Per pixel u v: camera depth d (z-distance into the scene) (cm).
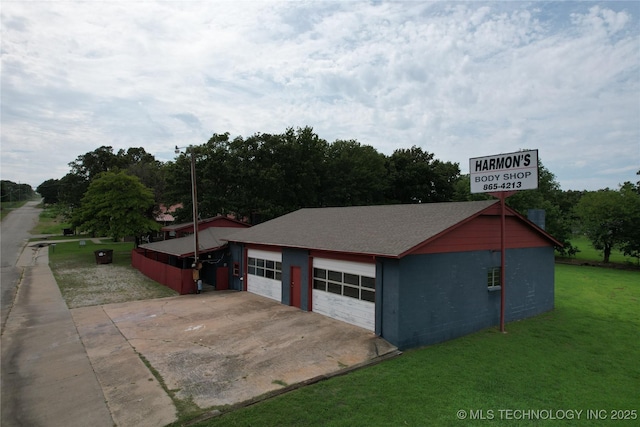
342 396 834
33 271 2758
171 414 761
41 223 7519
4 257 3506
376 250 1213
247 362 1035
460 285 1321
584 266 3478
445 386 895
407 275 1170
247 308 1673
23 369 1007
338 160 4759
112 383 913
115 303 1800
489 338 1290
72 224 3453
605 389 906
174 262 2797
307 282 1592
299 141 4309
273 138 4131
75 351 1141
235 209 3822
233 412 766
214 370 984
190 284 2061
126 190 3294
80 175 6141
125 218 3183
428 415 760
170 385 897
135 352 1127
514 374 978
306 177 4234
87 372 981
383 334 1206
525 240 1591
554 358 1102
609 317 1595
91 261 3281
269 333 1291
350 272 1382
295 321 1432
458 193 4622
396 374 960
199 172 3841
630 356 1127
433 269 1238
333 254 1455
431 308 1232
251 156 4094
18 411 788
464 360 1071
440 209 1530
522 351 1157
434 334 1238
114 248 4319
